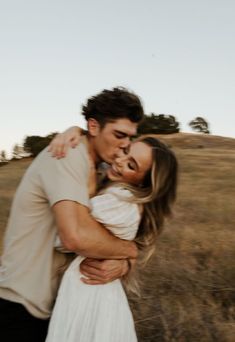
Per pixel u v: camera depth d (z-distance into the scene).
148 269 5.61
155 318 4.54
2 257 2.67
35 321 2.59
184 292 5.10
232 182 15.71
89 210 2.49
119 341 2.58
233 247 6.71
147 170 2.57
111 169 2.60
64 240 2.43
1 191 13.65
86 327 2.51
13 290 2.55
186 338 4.26
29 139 42.84
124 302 2.65
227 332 4.31
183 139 48.09
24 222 2.56
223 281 5.44
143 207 2.66
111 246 2.50
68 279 2.55
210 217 8.89
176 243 6.72
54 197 2.43
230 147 44.47
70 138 2.52
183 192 12.76
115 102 2.52
